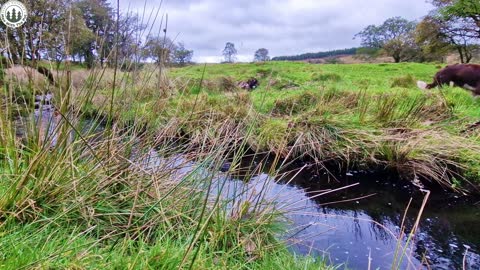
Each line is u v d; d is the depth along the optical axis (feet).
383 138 14.08
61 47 7.06
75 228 5.70
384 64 67.21
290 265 6.72
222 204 7.64
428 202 11.24
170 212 7.08
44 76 7.11
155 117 8.41
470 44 80.48
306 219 9.98
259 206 8.02
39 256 4.60
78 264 4.70
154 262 5.26
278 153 9.11
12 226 5.32
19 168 6.46
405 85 30.48
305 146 15.01
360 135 14.92
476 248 8.52
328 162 14.69
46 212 5.99
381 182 13.08
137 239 6.29
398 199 11.57
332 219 10.12
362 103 17.72
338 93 21.12
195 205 7.50
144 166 7.69
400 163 13.15
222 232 6.79
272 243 7.41
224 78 31.81
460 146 12.87
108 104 7.68
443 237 9.08
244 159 15.34
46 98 7.14
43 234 5.42
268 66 58.95
